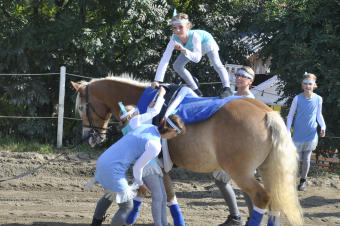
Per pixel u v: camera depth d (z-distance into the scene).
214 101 4.43
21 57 10.35
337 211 6.12
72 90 10.88
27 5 11.08
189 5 11.92
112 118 10.48
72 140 10.62
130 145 4.08
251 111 4.21
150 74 10.84
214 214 5.88
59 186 7.15
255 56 13.12
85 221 5.42
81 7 10.97
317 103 6.81
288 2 9.82
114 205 6.17
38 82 10.59
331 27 8.70
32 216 5.55
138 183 4.07
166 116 4.43
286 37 9.58
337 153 9.36
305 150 7.00
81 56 11.03
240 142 4.11
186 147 4.39
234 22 11.96
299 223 4.16
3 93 10.95
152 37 10.82
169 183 4.74
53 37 10.49
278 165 4.09
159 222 4.33
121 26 10.89
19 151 9.33
